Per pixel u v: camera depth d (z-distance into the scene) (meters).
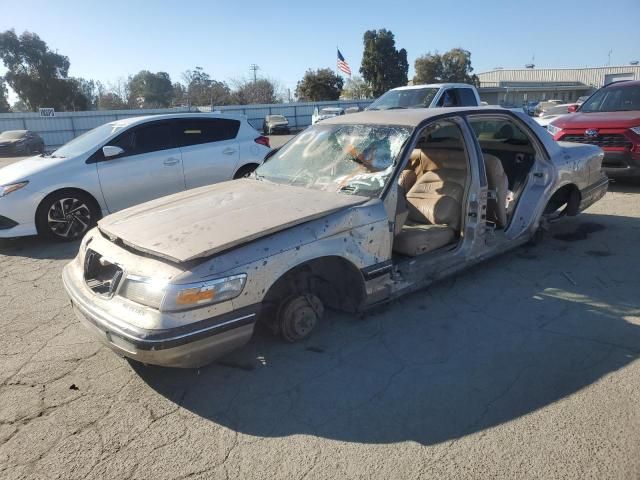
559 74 67.31
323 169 3.98
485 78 72.81
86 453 2.47
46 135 33.44
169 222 3.18
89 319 2.86
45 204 6.25
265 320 3.32
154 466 2.37
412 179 4.74
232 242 2.79
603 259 4.86
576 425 2.52
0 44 46.19
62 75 49.72
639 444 2.36
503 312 3.82
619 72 62.72
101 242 3.24
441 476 2.23
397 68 52.59
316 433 2.56
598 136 7.77
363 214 3.32
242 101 58.66
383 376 3.03
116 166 6.68
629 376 2.92
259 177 4.28
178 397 2.91
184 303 2.59
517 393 2.81
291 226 3.03
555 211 5.34
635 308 3.80
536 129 4.87
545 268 4.68
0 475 2.34
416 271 3.75
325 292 3.63
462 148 4.38
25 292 4.70
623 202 7.20
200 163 7.34
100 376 3.16
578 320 3.64
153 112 36.72
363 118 4.26
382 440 2.48
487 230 4.31
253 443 2.50
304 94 55.41
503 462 2.29
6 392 3.00
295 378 3.05
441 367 3.10
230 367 3.19
